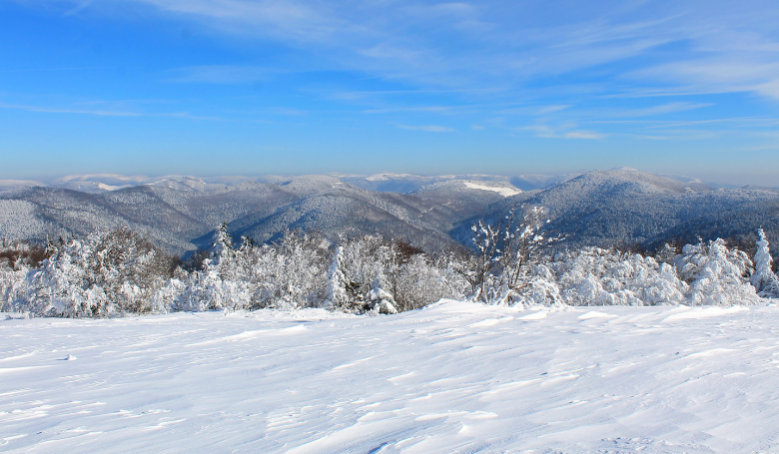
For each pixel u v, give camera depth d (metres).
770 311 15.55
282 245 35.06
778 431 3.87
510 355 7.73
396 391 5.52
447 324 12.07
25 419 4.46
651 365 6.73
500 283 20.91
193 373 6.89
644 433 3.81
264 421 4.27
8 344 10.07
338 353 8.33
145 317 18.78
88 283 25.61
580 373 6.34
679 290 26.67
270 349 9.00
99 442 3.71
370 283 33.75
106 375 6.80
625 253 32.38
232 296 29.02
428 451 3.30
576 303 27.06
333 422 4.20
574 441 3.56
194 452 3.44
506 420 4.20
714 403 4.79
